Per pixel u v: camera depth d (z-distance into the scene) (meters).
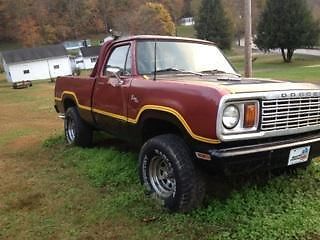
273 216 4.17
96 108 6.11
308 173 5.35
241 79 4.92
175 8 103.38
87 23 99.81
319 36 57.56
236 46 84.12
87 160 6.49
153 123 4.83
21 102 22.52
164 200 4.45
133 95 5.00
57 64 61.16
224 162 3.83
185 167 4.19
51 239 4.05
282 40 54.78
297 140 4.29
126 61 5.56
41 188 5.48
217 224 4.11
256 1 68.88
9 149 8.23
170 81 4.59
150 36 5.64
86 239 4.02
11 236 4.15
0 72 75.44
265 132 4.02
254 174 5.17
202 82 4.38
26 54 60.28
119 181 5.38
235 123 3.90
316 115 4.46
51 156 7.15
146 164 4.71
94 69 6.31
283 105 4.12
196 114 3.98
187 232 4.00
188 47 5.81
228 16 74.12
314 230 3.90
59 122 12.30
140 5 91.31
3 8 92.56
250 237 3.81
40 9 94.25
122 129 5.46
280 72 35.28
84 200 4.95
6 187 5.64
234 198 4.57
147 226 4.18
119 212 4.52
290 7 54.47
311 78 26.50
